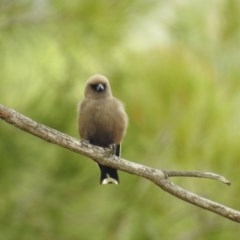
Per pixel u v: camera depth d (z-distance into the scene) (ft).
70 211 43.45
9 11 41.86
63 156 42.78
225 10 43.45
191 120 40.32
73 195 43.45
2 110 28.14
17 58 42.42
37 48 42.55
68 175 42.86
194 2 43.73
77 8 41.70
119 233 42.98
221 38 43.16
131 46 43.14
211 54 42.86
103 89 34.73
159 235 43.29
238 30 43.37
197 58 41.57
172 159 41.39
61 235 43.09
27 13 42.06
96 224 43.50
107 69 42.65
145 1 42.27
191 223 44.60
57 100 42.19
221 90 41.29
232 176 41.19
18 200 42.78
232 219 28.09
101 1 41.78
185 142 40.47
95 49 42.98
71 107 42.14
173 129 40.75
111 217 43.52
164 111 40.70
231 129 40.60
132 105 40.98
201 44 43.14
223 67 42.27
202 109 40.40
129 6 42.14
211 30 43.45
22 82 42.42
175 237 43.73
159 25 43.09
